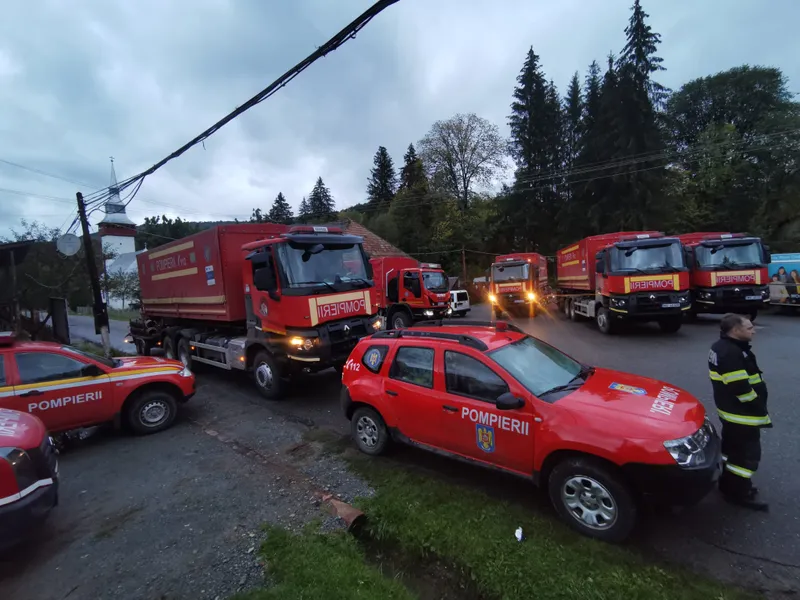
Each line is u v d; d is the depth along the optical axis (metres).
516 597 2.88
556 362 4.54
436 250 41.03
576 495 3.50
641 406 3.55
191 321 10.94
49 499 3.85
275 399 7.86
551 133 37.03
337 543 3.58
